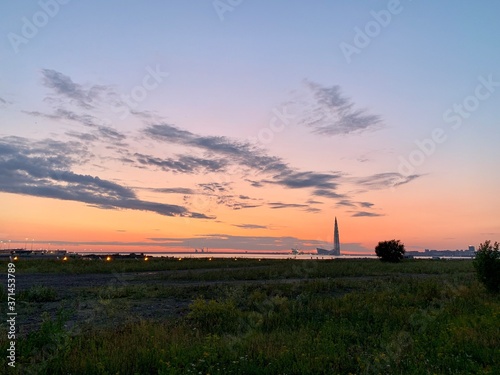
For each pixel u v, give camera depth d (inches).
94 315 491.5
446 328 410.3
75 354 305.3
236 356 317.7
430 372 283.1
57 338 328.5
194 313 486.0
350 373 283.0
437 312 495.5
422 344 355.6
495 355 314.7
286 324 461.4
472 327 413.1
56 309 531.5
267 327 442.9
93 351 316.5
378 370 294.7
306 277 1055.6
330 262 1969.7
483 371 277.0
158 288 764.0
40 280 962.1
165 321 448.1
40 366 278.4
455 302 577.9
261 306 556.1
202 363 297.1
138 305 591.2
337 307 537.6
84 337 359.3
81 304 567.8
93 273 1250.0
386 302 580.1
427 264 1793.8
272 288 735.7
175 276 1050.1
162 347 332.8
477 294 657.0
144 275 1100.5
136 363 292.0
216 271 1210.6
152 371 289.0
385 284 789.9
